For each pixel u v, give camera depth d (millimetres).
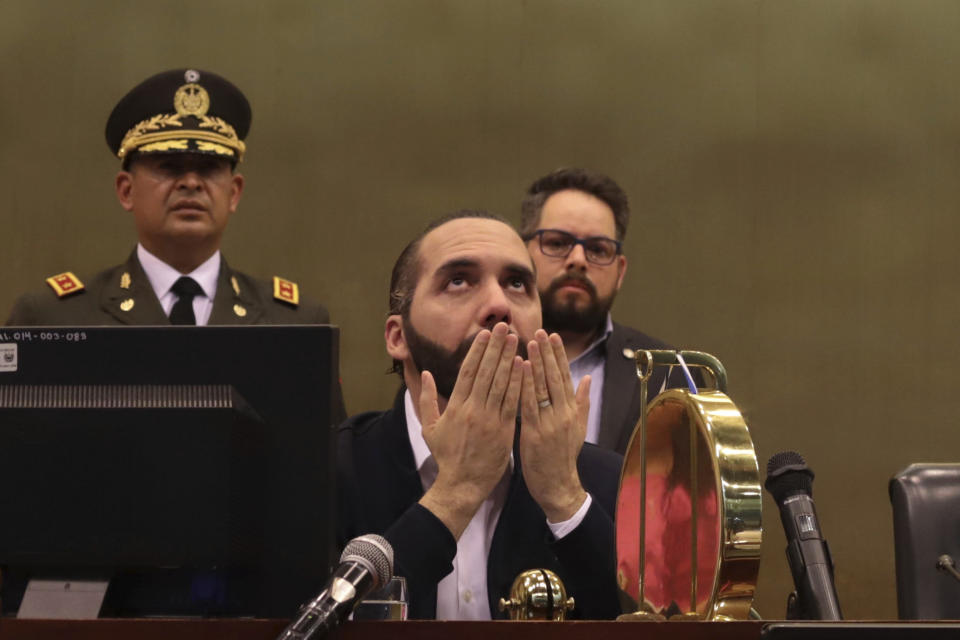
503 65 16281
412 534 4070
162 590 3498
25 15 15961
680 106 16219
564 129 16188
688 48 16297
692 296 15977
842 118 16156
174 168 8969
